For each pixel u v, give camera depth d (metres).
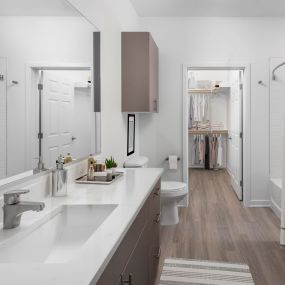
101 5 2.83
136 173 2.57
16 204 1.28
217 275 2.57
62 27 2.04
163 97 4.65
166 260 2.85
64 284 0.79
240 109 4.86
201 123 7.50
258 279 2.50
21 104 1.61
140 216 1.70
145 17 4.60
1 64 1.46
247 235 3.45
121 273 1.23
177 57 4.60
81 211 1.59
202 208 4.51
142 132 4.73
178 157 4.67
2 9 1.45
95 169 2.29
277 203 4.15
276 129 4.54
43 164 1.83
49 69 1.89
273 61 4.50
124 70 3.65
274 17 4.50
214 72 7.55
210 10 4.30
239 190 4.93
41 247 1.33
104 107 2.98
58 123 2.02
